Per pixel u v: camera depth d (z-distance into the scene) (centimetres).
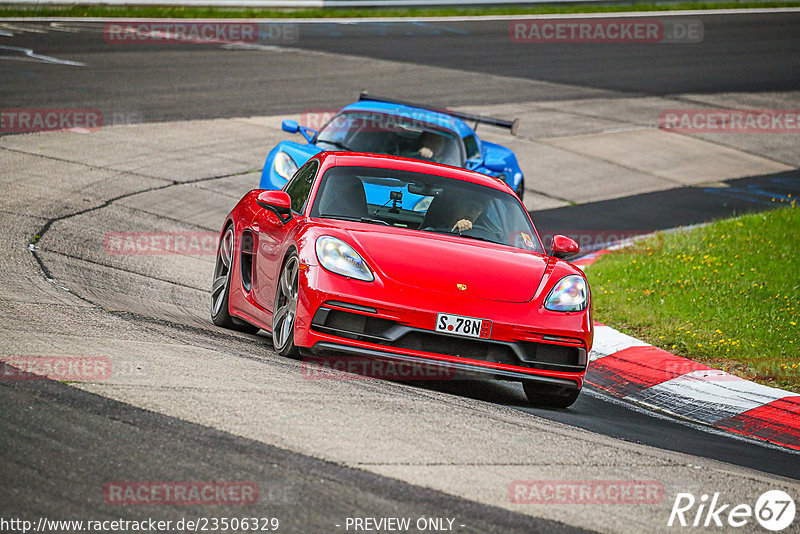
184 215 4419
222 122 6284
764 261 4256
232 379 1994
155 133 5806
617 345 3155
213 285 2961
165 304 2956
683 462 1928
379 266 2269
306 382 2066
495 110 7719
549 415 2281
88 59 7669
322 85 7719
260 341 2681
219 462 1529
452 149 4328
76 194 4391
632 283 3931
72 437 1566
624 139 7394
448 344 2228
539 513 1495
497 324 2225
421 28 11119
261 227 2688
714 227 4962
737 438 2411
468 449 1756
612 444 1997
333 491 1470
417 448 1714
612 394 2758
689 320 3428
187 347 2269
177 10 10375
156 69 7619
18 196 4181
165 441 1591
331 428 1752
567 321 2298
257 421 1736
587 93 8775
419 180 2722
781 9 14950
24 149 5062
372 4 11769
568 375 2303
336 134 4328
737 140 7725
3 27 8675
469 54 9900
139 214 4284
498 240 2584
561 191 5925
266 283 2561
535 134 7219
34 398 1723
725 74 10162
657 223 5378
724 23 13238
